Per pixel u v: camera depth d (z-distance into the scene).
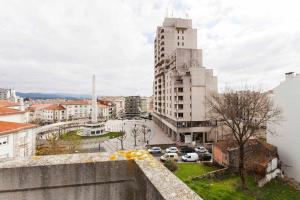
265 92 29.47
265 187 20.67
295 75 25.94
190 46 64.12
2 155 21.88
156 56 73.00
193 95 46.38
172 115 49.50
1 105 36.78
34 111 108.38
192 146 42.66
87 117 118.69
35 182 3.33
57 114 105.88
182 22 63.91
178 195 2.47
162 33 63.66
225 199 16.56
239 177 22.00
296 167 24.66
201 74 46.81
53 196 3.38
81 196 3.47
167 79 55.06
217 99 33.78
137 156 3.86
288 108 26.08
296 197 18.94
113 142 49.75
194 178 20.83
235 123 22.45
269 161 22.80
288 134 25.94
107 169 3.57
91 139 53.25
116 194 3.60
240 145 20.92
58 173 3.40
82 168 3.48
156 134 59.47
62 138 51.34
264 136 35.22
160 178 2.96
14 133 23.48
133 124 85.12
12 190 3.28
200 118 46.38
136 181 3.54
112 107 141.12
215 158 28.14
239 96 27.41
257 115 30.05
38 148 36.19
